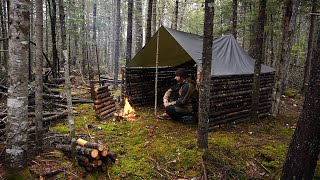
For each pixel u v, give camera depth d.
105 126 5.67
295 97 11.38
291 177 3.41
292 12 6.18
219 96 5.61
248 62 7.20
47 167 3.69
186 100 5.89
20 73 3.26
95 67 21.27
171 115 6.12
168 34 6.38
